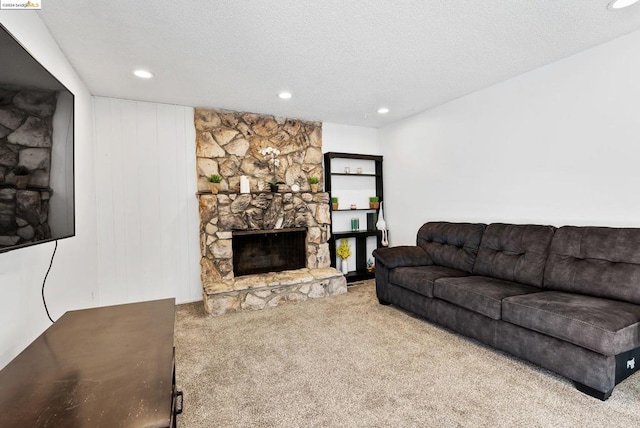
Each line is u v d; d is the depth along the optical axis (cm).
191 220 395
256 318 330
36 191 134
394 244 494
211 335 287
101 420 74
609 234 234
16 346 146
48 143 145
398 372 218
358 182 512
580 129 271
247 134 420
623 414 169
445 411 176
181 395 165
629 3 200
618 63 246
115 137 355
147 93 341
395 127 484
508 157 329
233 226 383
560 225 288
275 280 378
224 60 268
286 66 283
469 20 218
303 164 459
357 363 232
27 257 160
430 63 284
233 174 410
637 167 239
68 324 137
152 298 376
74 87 274
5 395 84
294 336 282
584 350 188
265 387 203
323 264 444
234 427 167
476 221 365
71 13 196
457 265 337
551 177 293
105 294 353
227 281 374
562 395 189
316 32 227
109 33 221
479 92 355
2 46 111
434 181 420
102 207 349
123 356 107
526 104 310
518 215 322
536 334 214
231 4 192
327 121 476
